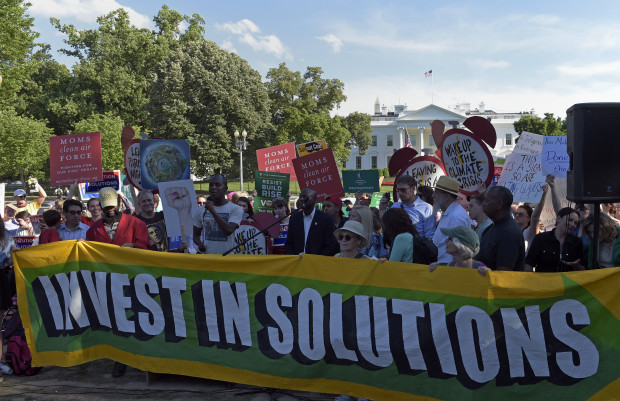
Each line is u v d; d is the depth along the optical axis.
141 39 59.28
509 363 4.06
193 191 5.95
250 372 4.80
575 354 3.93
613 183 4.17
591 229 5.00
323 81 68.81
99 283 5.30
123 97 58.03
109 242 5.71
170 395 4.88
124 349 5.24
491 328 4.08
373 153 99.38
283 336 4.71
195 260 4.95
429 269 4.25
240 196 8.38
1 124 42.38
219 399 4.78
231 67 47.97
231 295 4.86
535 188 8.02
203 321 4.96
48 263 5.44
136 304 5.18
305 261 4.63
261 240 6.34
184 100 46.94
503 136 98.12
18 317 5.81
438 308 4.23
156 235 6.23
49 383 5.24
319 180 8.45
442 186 5.20
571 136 4.29
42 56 69.44
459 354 4.18
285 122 58.03
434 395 4.27
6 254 5.71
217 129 45.25
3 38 29.56
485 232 4.57
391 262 4.36
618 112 4.13
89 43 60.41
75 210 6.48
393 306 4.36
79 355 5.40
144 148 7.41
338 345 4.53
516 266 4.36
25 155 43.19
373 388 4.45
